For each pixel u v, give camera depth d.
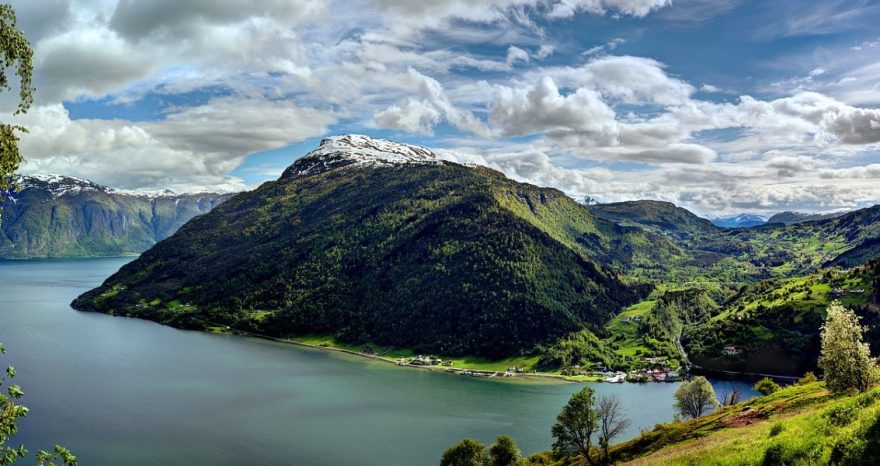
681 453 67.81
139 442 162.62
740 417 94.19
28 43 29.27
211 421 185.38
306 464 150.62
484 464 119.81
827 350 80.50
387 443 169.12
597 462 101.38
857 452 31.22
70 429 170.62
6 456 26.67
